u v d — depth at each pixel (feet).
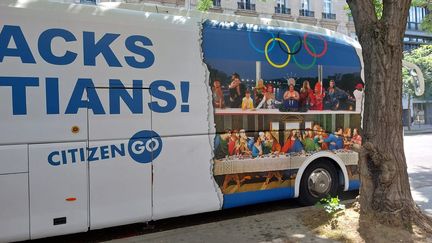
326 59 24.79
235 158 21.43
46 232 16.78
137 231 21.01
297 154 23.66
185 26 20.26
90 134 17.58
